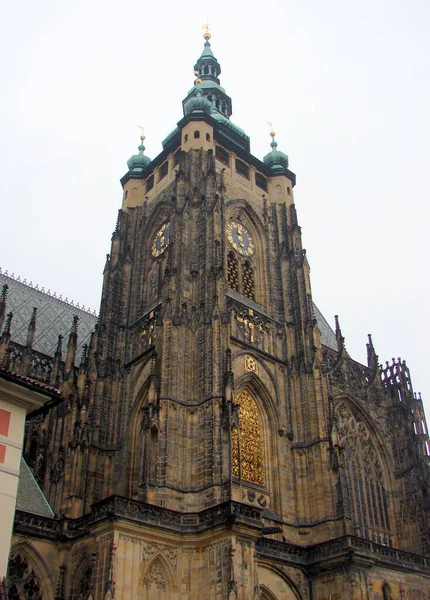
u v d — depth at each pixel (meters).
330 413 117.94
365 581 99.56
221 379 103.12
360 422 134.62
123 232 143.25
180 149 139.62
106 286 134.88
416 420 137.12
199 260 118.38
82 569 90.88
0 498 57.06
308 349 124.88
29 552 92.06
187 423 101.25
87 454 106.62
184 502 94.75
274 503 109.69
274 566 99.31
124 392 120.88
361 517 122.06
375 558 101.69
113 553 82.19
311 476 113.31
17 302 150.38
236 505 87.94
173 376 103.50
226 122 155.25
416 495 127.94
